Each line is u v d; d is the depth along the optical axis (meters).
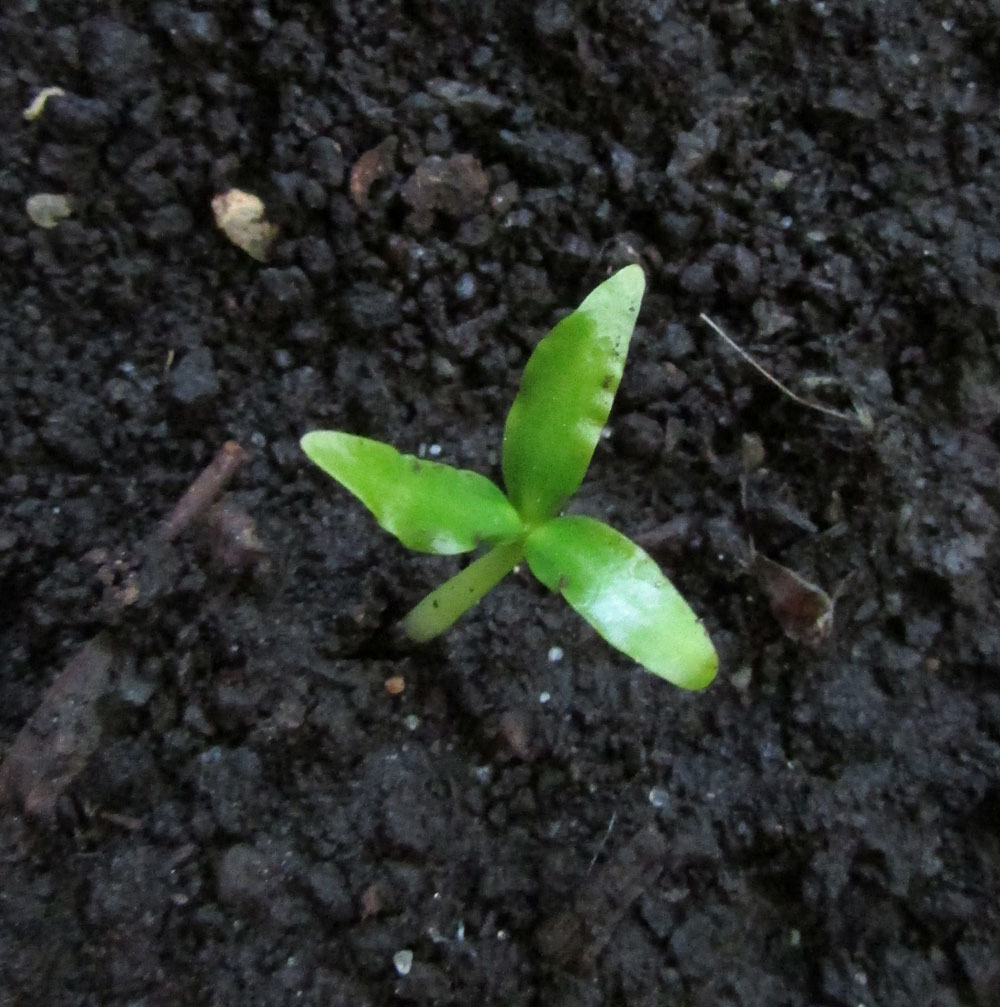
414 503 0.09
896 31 0.12
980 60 0.12
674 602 0.08
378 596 0.10
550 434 0.09
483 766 0.10
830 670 0.11
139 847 0.10
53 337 0.10
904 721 0.11
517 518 0.09
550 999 0.10
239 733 0.10
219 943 0.09
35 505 0.10
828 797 0.10
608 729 0.10
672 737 0.11
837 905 0.10
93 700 0.10
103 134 0.10
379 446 0.08
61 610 0.10
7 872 0.09
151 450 0.10
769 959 0.10
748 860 0.10
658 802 0.10
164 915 0.09
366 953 0.10
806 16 0.12
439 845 0.10
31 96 0.10
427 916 0.10
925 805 0.10
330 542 0.10
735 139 0.12
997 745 0.10
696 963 0.10
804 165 0.12
